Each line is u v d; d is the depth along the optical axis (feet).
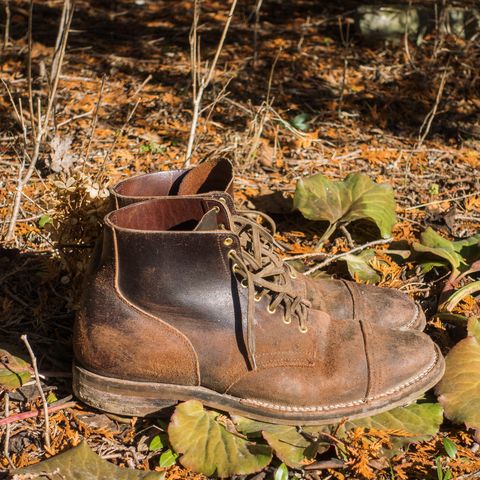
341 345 3.15
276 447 3.02
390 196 4.31
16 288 3.74
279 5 8.09
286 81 6.25
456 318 3.59
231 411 3.14
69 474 2.91
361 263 3.90
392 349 3.17
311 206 4.22
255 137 4.91
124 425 3.18
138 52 6.76
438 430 3.15
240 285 3.06
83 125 5.23
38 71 6.11
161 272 3.03
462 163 5.06
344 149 5.19
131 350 3.08
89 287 3.12
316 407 3.11
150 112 5.54
